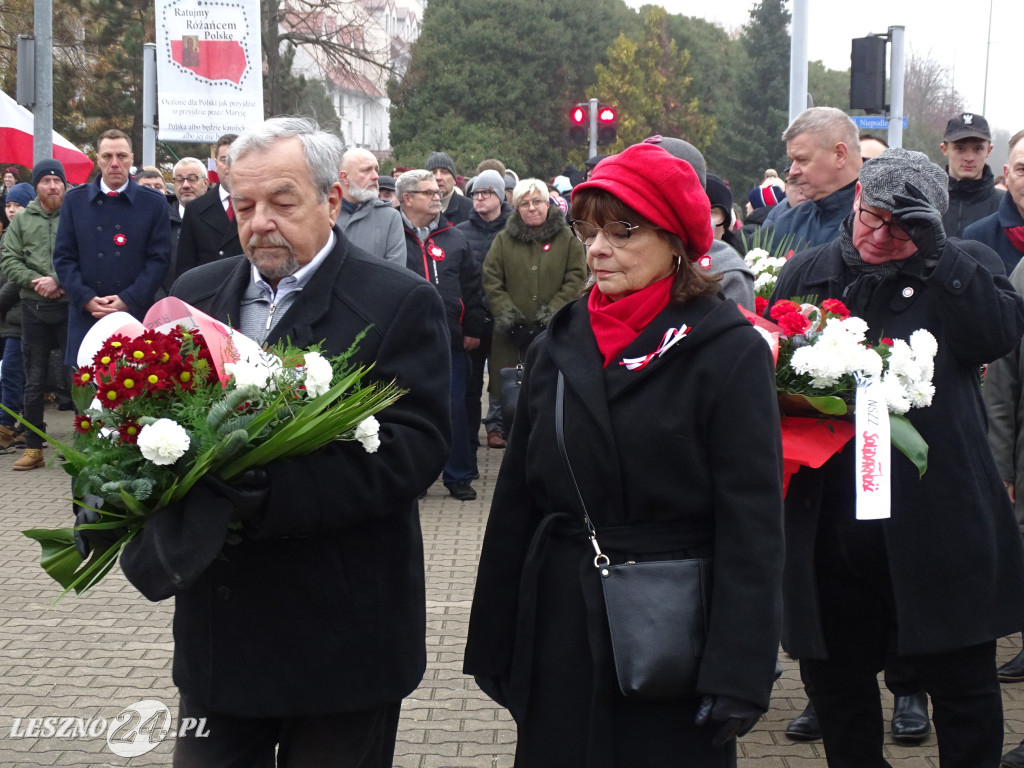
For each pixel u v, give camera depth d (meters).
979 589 2.98
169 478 2.20
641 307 2.37
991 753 3.07
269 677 2.45
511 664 2.57
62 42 26.94
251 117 9.59
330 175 2.56
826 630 3.18
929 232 2.92
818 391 2.88
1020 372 4.33
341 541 2.51
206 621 2.49
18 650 4.71
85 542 2.29
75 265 7.63
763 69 54.09
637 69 48.94
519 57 44.59
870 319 3.14
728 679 2.15
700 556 2.32
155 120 13.13
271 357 2.31
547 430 2.44
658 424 2.30
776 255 4.22
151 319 2.38
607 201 2.35
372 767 2.67
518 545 2.58
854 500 3.05
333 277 2.57
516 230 7.89
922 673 3.11
